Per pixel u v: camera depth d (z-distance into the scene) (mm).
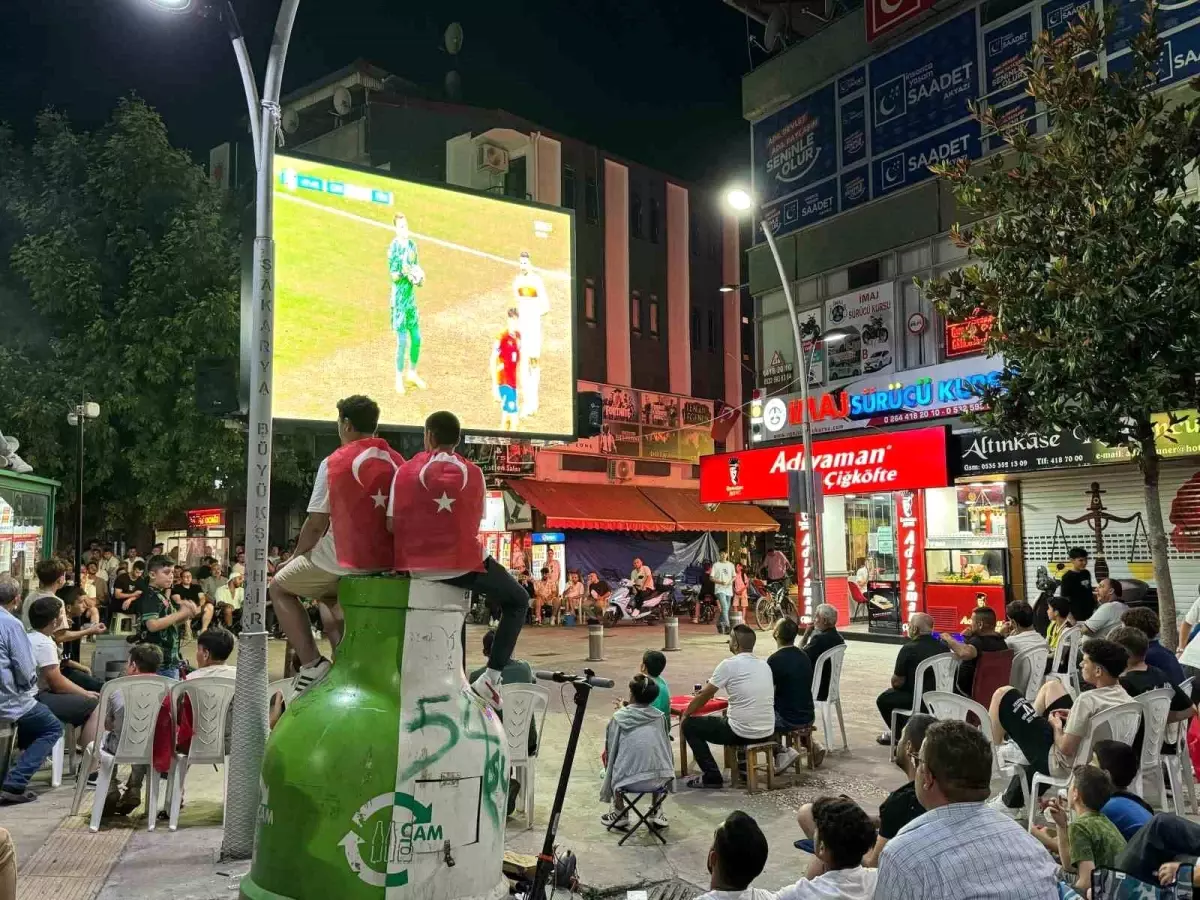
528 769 6691
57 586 9172
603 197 30906
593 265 30312
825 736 8930
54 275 21156
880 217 19156
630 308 31391
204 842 6180
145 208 22656
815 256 20516
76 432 21172
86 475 21750
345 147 28891
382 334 12281
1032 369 9148
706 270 34438
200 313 21359
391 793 2922
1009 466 15961
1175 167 8742
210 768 8664
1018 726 6020
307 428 11617
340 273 12000
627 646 19094
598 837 6445
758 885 5500
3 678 6895
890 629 18875
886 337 19000
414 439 12555
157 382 21281
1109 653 5938
